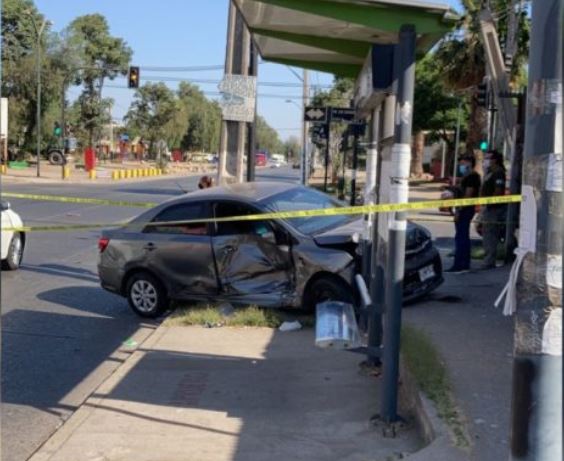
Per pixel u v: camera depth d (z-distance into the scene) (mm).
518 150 11438
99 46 83750
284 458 4625
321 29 5383
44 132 63562
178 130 103312
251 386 6074
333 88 53594
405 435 4863
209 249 8453
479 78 33375
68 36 65750
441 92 44500
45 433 5277
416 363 5652
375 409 5410
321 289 7883
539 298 2732
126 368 6602
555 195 2695
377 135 6047
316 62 7383
